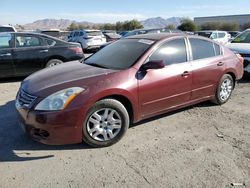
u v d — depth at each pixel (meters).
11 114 5.28
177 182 3.18
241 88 7.36
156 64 4.15
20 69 8.04
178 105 4.85
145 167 3.49
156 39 4.71
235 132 4.52
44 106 3.60
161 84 4.42
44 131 3.64
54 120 3.58
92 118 3.84
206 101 5.87
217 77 5.44
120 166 3.51
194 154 3.80
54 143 3.70
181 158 3.70
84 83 3.81
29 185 3.14
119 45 5.04
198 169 3.44
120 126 4.05
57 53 8.42
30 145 4.03
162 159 3.67
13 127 4.66
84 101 3.68
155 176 3.30
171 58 4.69
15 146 4.00
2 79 8.55
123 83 4.00
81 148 3.95
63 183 3.18
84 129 3.79
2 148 3.94
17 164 3.55
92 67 4.46
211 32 19.88
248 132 4.53
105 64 4.55
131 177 3.28
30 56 8.08
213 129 4.63
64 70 4.43
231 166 3.51
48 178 3.27
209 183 3.16
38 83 3.99
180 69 4.71
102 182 3.19
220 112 5.42
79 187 3.11
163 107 4.60
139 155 3.78
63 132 3.66
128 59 4.43
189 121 4.96
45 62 8.31
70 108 3.62
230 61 5.71
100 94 3.78
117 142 4.12
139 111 4.27
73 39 19.53
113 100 3.93
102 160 3.65
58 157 3.72
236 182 3.18
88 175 3.33
